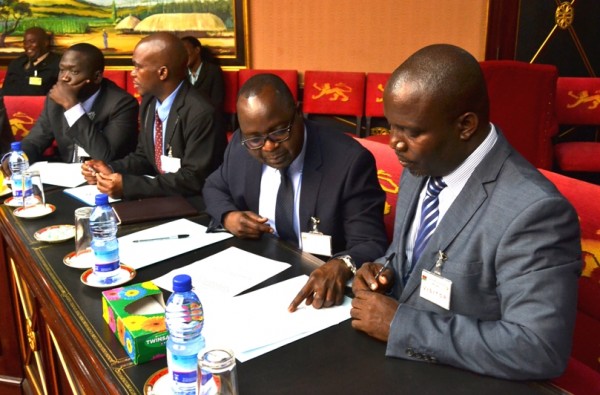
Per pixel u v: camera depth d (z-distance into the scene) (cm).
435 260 113
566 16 429
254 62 517
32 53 514
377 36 482
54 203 202
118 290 117
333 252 166
